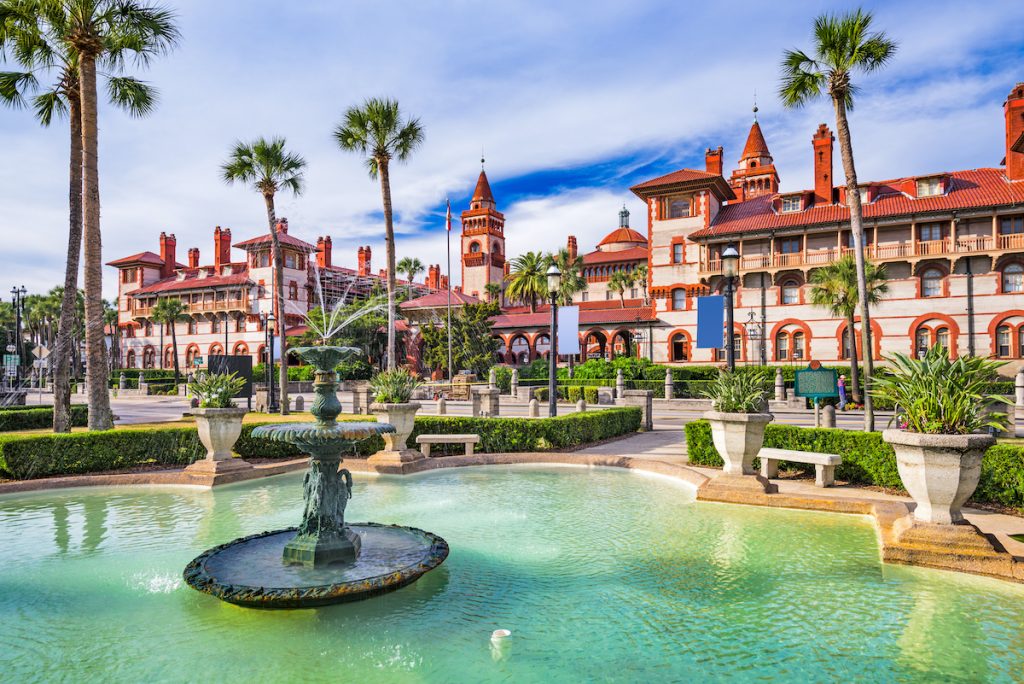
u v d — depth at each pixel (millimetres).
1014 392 26391
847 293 30719
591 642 4902
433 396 39656
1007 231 35656
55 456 12031
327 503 6582
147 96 18328
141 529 8523
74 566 6832
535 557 7102
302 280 65625
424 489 11250
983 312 35625
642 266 63188
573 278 59719
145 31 15578
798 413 28125
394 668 4484
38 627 5234
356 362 51688
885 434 7152
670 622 5285
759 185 71188
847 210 39656
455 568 6707
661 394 36062
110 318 75000
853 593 5949
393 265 28438
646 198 47500
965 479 6645
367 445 14195
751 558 7062
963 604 5664
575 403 34375
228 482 11781
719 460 12398
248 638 4992
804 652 4727
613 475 12672
